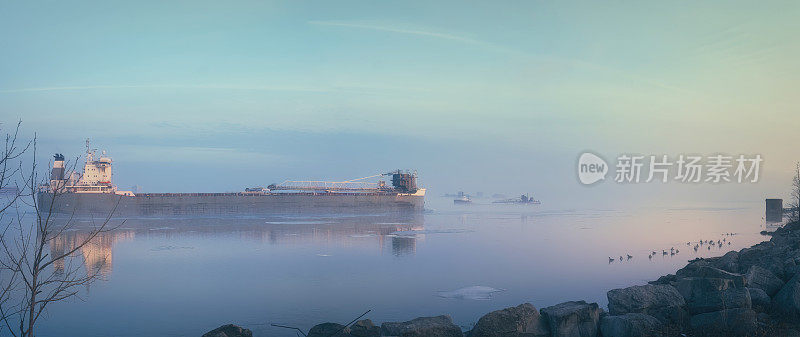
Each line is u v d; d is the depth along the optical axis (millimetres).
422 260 92562
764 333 23250
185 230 165875
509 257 95938
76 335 40344
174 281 70125
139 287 64688
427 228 181000
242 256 100688
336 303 53531
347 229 174250
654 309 27750
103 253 105312
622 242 124625
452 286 63906
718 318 24594
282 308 51250
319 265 86750
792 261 31750
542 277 69875
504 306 50281
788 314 25547
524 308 27266
